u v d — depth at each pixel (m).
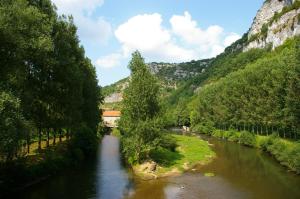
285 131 85.88
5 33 34.53
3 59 36.78
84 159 68.88
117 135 137.38
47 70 51.03
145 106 60.62
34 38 43.94
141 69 63.28
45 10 53.91
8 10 36.25
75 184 47.72
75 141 70.19
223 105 126.19
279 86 81.12
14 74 39.81
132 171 57.25
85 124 76.81
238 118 113.44
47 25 47.94
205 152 75.94
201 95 171.38
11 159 41.91
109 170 58.00
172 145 76.00
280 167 61.38
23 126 35.25
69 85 57.22
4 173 41.88
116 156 74.00
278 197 42.00
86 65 82.25
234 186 47.78
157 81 64.19
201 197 42.53
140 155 62.31
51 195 41.53
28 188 43.94
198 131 144.12
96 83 99.50
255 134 102.12
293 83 71.38
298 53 70.31
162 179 52.12
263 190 45.38
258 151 82.56
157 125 59.38
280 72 82.38
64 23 59.34
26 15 39.16
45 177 49.56
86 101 82.12
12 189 41.72
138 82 61.66
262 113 93.25
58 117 56.78
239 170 59.19
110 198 41.56
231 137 109.25
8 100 32.50
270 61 105.56
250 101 101.06
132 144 58.78
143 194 43.72
